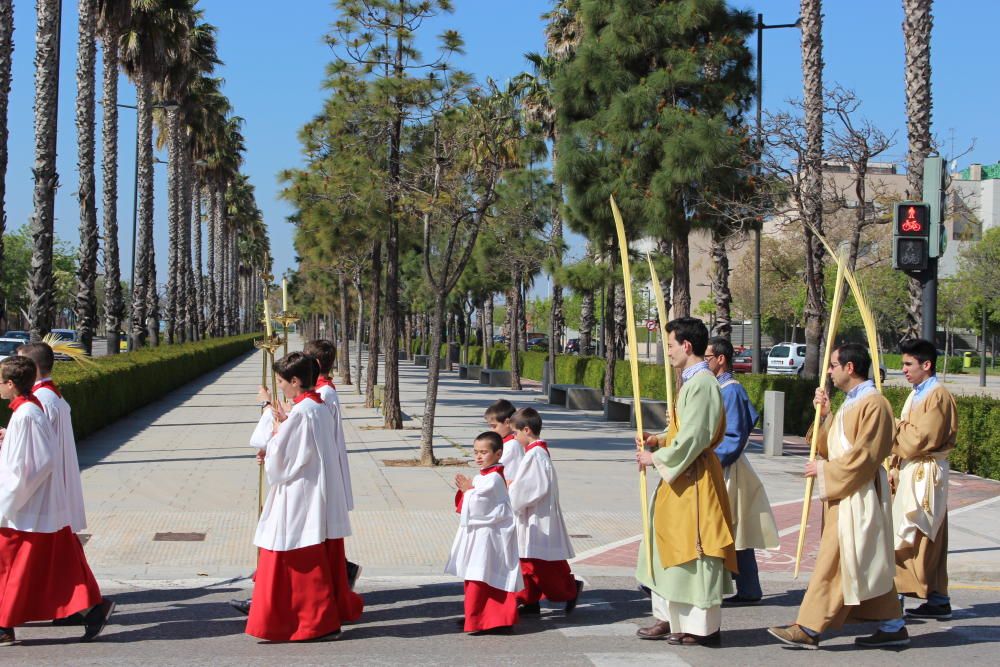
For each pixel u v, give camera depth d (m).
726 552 6.84
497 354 52.19
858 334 61.28
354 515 11.59
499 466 7.34
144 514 11.26
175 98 40.28
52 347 7.84
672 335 7.02
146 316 35.50
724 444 8.00
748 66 19.16
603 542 10.49
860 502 6.81
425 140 18.19
